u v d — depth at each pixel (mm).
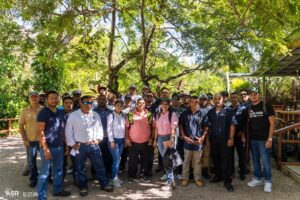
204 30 11961
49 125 5754
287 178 7320
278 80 23219
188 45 12141
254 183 6785
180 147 7488
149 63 15828
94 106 7605
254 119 6582
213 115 6812
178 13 12156
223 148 6664
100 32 11828
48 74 18750
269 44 9906
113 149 6805
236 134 7125
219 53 11703
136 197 6145
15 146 12266
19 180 7258
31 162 6754
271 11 4789
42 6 5984
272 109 6434
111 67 13086
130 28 14109
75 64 12781
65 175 7402
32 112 6805
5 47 10375
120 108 7016
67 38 9547
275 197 6086
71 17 5902
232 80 28000
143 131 7043
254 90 6559
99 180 6551
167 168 6691
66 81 20672
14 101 16844
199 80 20938
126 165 8664
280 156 8023
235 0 6027
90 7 8562
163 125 6898
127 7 10562
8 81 17328
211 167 7875
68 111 6641
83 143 6203
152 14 10594
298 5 4562
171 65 14930
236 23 11047
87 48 12125
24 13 6609
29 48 9516
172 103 7574
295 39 8602
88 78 21312
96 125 6336
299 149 8523
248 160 7637
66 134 6113
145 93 8680
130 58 13445
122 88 16438
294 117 10078
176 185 6887
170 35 13797
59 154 5922
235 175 7645
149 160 7379
